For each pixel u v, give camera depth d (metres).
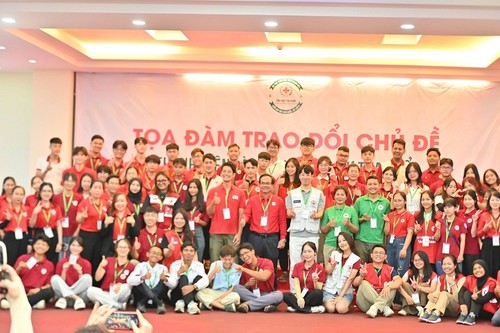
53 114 11.00
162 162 11.24
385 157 11.08
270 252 8.34
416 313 7.66
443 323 7.23
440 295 7.41
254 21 7.73
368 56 10.70
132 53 10.66
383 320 7.30
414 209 8.40
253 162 8.99
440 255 8.04
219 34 9.63
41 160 9.37
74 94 11.20
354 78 11.13
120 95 11.24
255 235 8.38
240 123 11.20
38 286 7.77
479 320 7.45
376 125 11.10
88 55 10.45
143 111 11.24
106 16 7.64
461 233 8.01
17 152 11.36
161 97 11.25
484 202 8.34
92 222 8.23
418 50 10.55
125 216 8.23
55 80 11.03
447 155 11.05
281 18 7.55
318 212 8.31
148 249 8.16
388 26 7.81
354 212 8.30
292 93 11.18
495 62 10.06
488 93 11.02
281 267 9.27
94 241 8.23
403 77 10.97
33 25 8.16
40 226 8.30
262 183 8.38
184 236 8.10
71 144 11.17
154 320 7.02
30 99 11.35
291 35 9.91
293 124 11.16
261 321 7.06
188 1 7.37
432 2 7.22
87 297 7.71
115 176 8.59
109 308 2.46
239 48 10.62
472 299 7.32
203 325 6.78
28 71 11.27
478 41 9.80
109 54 10.64
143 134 11.23
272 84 11.19
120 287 7.55
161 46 10.59
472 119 11.03
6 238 8.19
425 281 7.64
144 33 9.66
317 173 9.28
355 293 8.49
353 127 11.11
